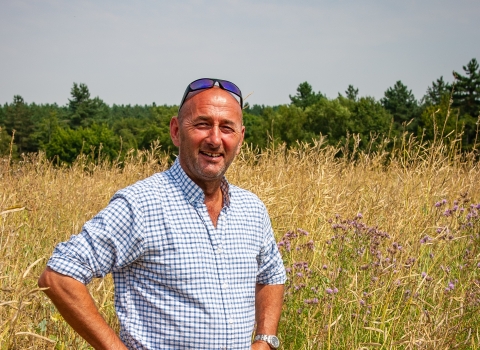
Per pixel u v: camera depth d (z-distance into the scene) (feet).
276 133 214.28
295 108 227.20
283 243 15.15
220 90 8.35
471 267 15.44
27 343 10.61
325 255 15.53
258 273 9.25
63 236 16.96
